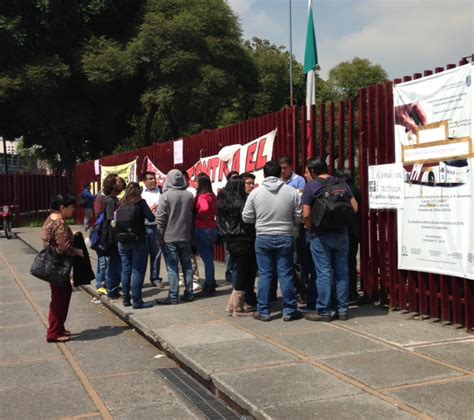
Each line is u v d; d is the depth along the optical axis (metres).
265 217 6.84
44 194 30.67
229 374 5.07
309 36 11.18
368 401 4.35
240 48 34.69
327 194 6.56
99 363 6.03
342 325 6.64
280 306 7.82
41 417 4.59
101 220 8.75
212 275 8.87
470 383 4.66
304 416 4.12
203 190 8.92
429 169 6.54
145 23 30.80
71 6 30.83
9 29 29.53
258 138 10.70
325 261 6.77
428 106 6.52
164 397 4.99
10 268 13.93
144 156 17.70
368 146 7.65
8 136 36.25
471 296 6.18
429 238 6.61
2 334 7.37
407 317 6.91
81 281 7.05
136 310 7.91
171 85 30.55
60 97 33.03
